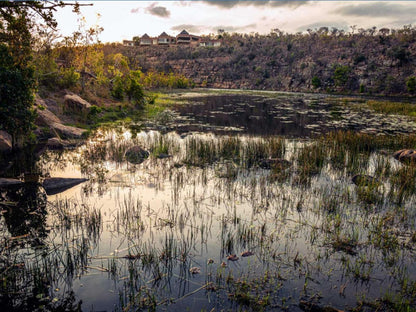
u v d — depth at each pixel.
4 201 7.15
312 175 9.48
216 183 8.61
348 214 6.71
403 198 7.62
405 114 25.73
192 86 68.31
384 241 5.54
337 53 80.69
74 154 11.66
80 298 4.07
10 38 10.44
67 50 26.34
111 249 5.21
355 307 3.96
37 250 5.15
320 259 5.02
